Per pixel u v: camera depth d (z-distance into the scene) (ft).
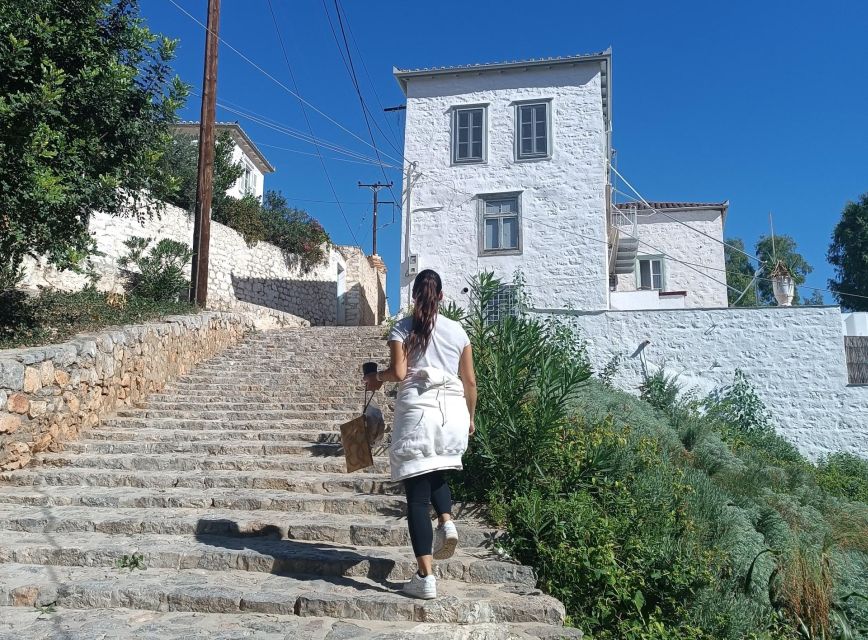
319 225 81.00
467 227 56.90
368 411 15.29
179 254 48.91
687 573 15.84
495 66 57.57
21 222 23.98
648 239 77.10
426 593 13.09
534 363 21.11
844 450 43.37
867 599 18.30
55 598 13.85
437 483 13.70
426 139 58.44
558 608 13.32
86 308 33.47
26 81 22.84
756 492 27.43
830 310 44.68
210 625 12.72
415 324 13.88
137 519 17.84
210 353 41.22
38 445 23.86
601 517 16.74
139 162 27.76
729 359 45.65
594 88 56.95
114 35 27.17
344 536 16.81
